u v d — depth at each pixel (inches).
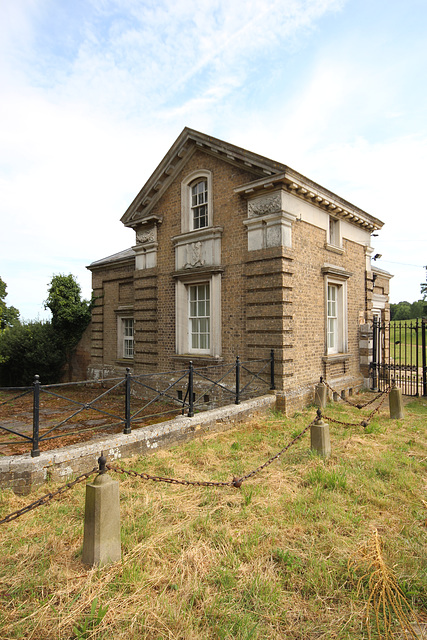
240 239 399.2
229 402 402.9
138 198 499.2
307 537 149.9
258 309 380.8
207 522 159.8
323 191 413.7
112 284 636.7
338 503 177.6
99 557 128.6
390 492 189.9
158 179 475.5
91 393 572.7
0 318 1063.0
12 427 342.6
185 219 458.9
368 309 546.0
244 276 394.3
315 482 199.6
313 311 414.9
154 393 490.0
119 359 603.2
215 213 424.2
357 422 333.1
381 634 103.8
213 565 132.9
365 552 135.9
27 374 687.7
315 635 104.3
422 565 132.0
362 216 507.8
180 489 193.8
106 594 116.9
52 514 169.0
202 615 110.0
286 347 366.9
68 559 135.7
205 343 442.9
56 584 122.0
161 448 257.6
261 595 117.8
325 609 113.4
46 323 709.3
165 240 485.7
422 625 107.4
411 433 300.4
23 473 191.8
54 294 657.6
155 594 118.8
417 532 152.3
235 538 148.7
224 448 260.5
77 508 174.4
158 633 102.4
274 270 367.2
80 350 698.2
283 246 363.3
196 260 437.7
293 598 118.3
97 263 650.2
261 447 264.7
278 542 147.5
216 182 423.8
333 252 463.8
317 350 421.4
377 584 113.3
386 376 541.6
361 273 535.2
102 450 224.1
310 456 237.5
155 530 153.9
